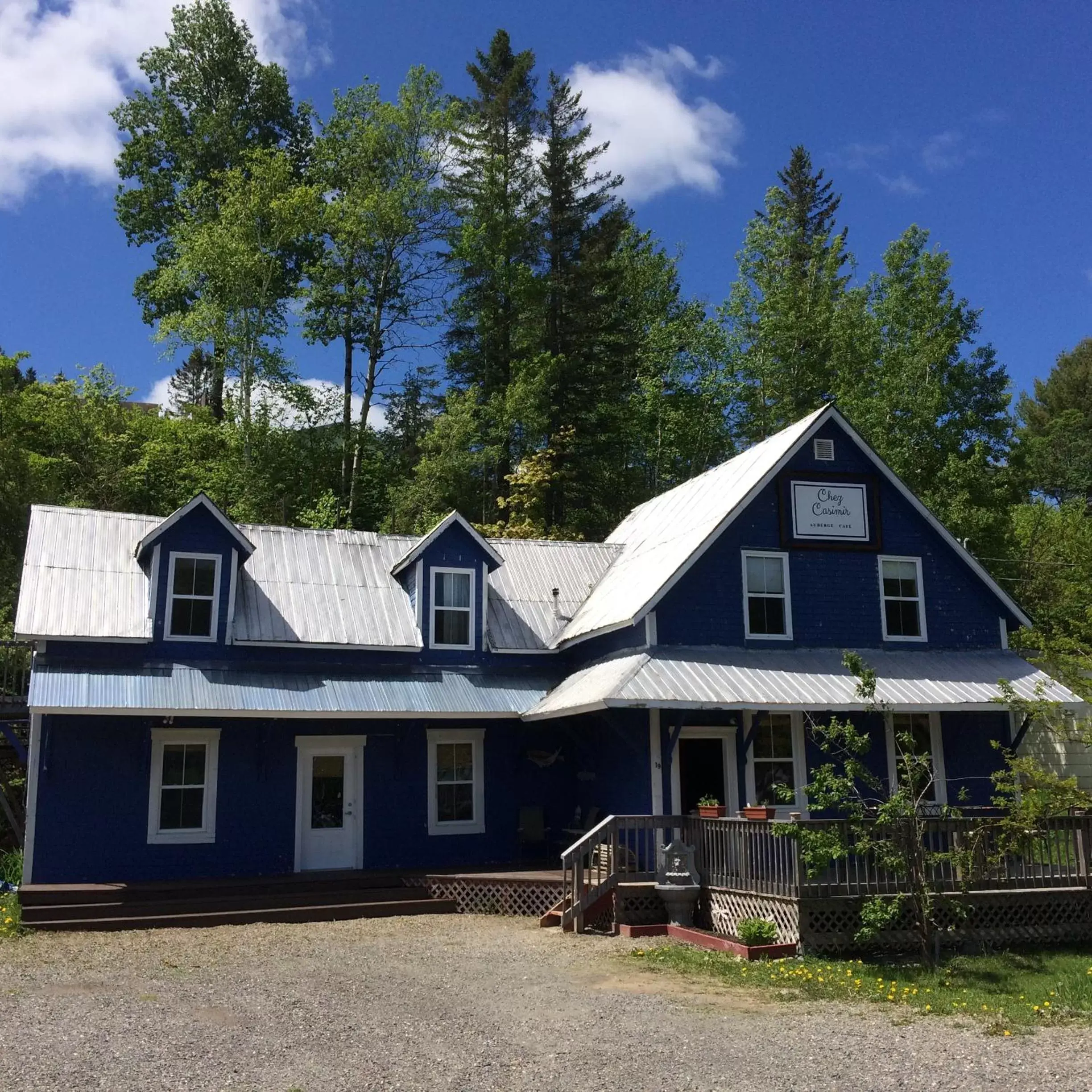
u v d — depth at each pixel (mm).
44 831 18266
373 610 21859
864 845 14086
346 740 20672
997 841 15508
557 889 17797
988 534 36906
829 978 13094
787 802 18594
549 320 42688
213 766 19641
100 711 17641
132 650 19391
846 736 14914
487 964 13836
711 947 14938
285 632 20500
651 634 19656
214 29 45844
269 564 22016
